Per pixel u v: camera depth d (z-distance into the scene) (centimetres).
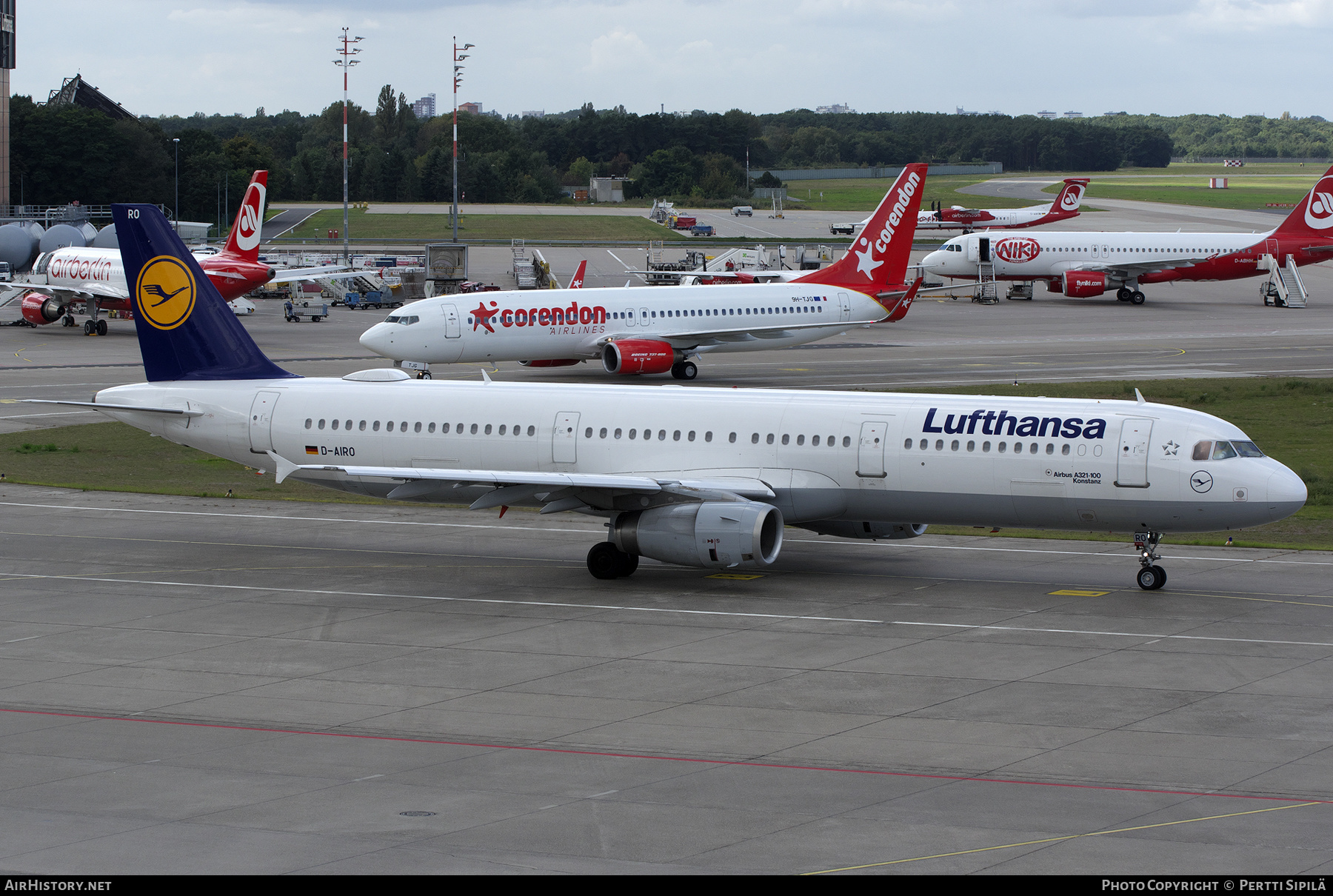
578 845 4925
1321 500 12862
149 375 11344
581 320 19662
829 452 9606
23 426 16988
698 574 9962
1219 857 4800
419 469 9912
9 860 4772
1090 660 7581
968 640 8031
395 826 5125
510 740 6253
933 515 9531
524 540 11269
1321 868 4709
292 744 6197
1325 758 5959
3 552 10681
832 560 10469
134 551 10756
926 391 19012
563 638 8144
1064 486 9062
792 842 4956
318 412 10794
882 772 5791
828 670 7406
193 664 7588
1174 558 10469
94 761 5944
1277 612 8669
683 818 5219
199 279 11131
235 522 11994
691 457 9931
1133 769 5819
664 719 6562
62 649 7900
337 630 8344
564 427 10244
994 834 5044
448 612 8794
